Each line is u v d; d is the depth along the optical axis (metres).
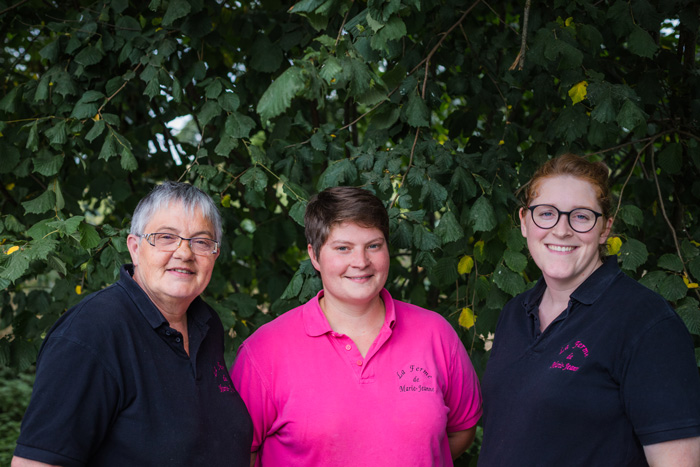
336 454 1.59
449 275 2.41
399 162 2.17
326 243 1.65
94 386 1.29
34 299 2.71
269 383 1.67
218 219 1.54
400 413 1.61
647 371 1.33
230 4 3.10
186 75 2.53
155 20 2.58
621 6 2.17
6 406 5.77
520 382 1.55
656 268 2.65
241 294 2.58
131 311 1.43
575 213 1.52
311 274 2.10
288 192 2.19
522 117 3.34
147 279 1.46
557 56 2.09
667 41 3.03
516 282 2.22
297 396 1.62
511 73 2.45
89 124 2.56
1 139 2.55
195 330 1.55
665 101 3.03
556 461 1.44
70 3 3.10
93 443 1.30
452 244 2.43
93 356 1.30
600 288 1.50
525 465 1.48
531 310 1.67
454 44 2.66
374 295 1.66
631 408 1.35
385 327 1.70
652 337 1.35
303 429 1.59
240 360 1.72
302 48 2.86
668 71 2.65
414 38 3.01
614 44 2.57
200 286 1.50
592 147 2.93
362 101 1.97
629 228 2.45
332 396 1.61
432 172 2.16
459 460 2.64
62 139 2.26
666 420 1.29
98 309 1.38
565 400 1.43
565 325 1.51
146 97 3.53
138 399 1.34
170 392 1.40
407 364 1.69
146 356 1.40
